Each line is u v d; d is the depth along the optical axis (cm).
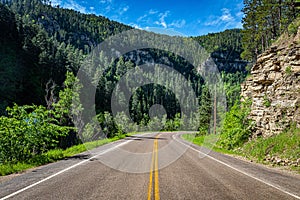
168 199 511
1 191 557
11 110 1151
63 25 19262
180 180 686
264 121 1585
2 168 809
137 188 593
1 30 7738
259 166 995
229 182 673
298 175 818
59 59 7719
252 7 4153
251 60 4984
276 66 1675
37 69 7212
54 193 543
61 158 1152
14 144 1073
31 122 1155
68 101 2528
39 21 18375
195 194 550
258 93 1803
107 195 532
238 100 2525
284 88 1523
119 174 756
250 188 611
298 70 1497
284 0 3412
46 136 1219
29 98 6394
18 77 6562
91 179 683
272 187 625
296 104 1381
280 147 1190
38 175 736
